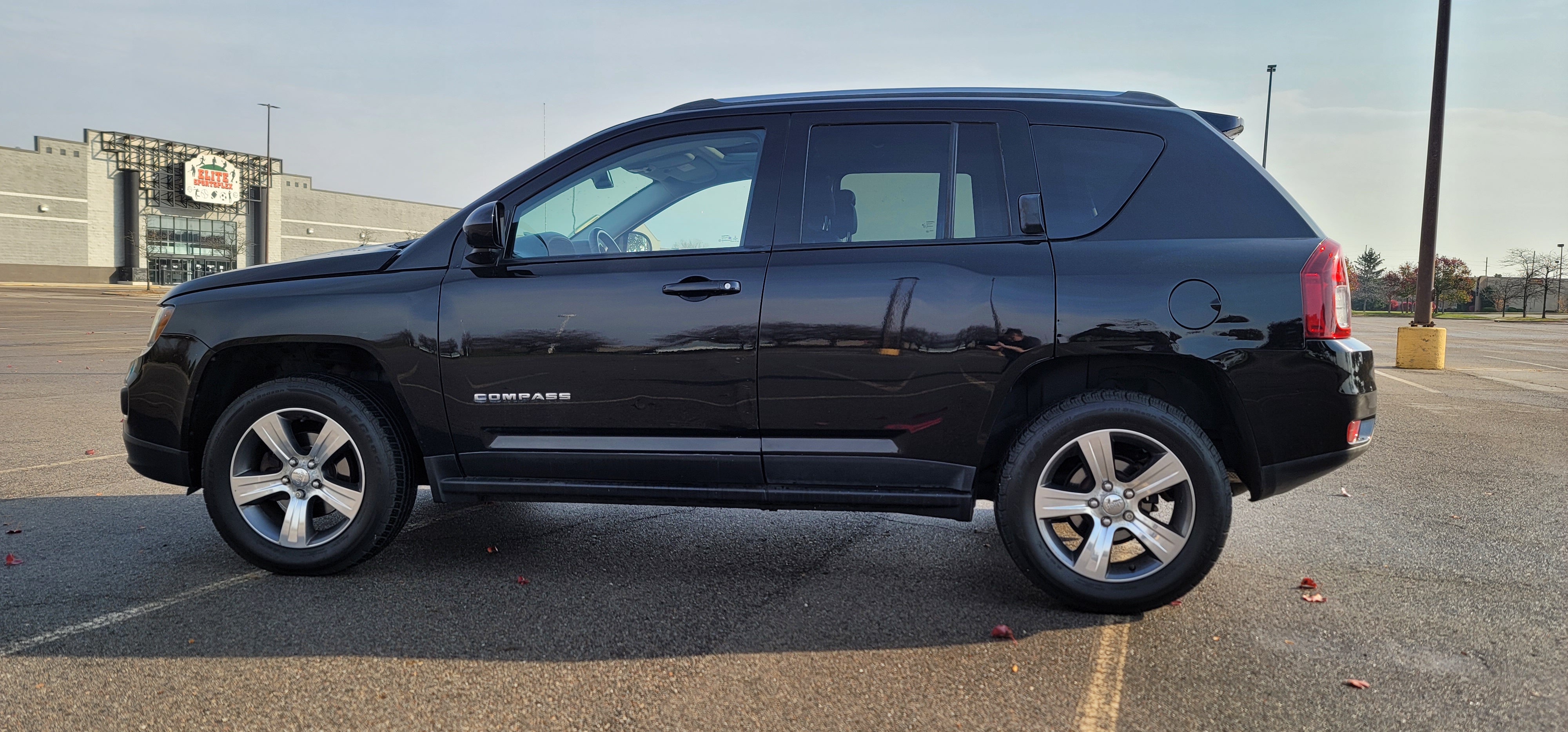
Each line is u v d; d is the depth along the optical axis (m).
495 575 3.55
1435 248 13.72
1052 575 3.11
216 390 3.74
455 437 3.47
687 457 3.31
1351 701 2.46
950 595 3.34
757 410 3.24
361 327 3.46
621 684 2.55
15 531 4.13
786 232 3.31
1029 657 2.76
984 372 3.11
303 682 2.56
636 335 3.29
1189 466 3.01
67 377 10.52
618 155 3.54
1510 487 5.28
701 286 3.25
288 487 3.51
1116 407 3.04
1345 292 3.06
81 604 3.18
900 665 2.70
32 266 55.41
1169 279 3.03
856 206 3.31
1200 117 3.29
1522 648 2.84
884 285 3.17
